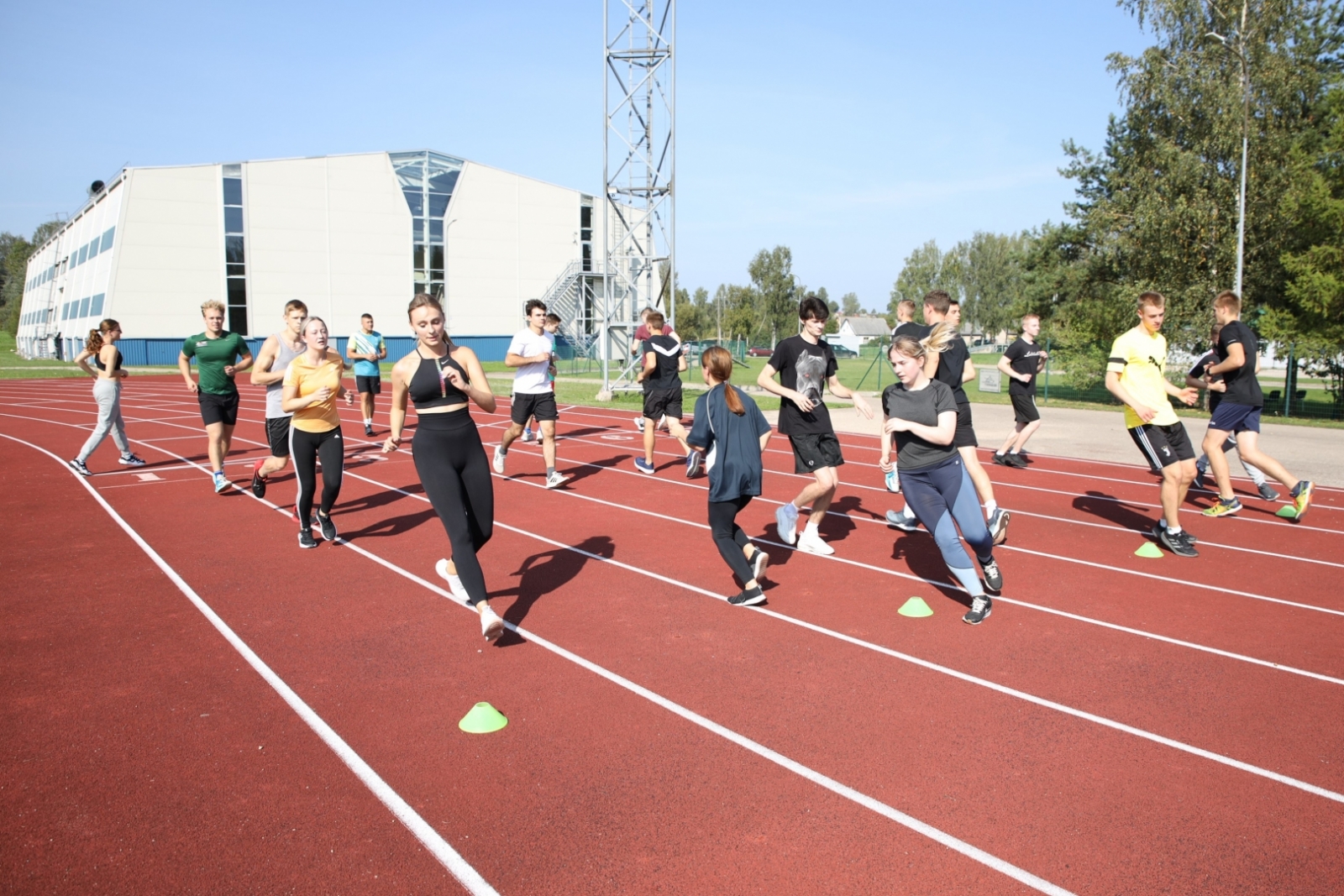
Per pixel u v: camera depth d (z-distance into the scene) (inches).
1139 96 997.2
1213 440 328.5
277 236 1695.4
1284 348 849.5
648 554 282.2
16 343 3152.1
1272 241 913.5
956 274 3376.0
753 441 224.2
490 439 589.0
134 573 260.4
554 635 208.5
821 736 156.9
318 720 163.9
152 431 629.6
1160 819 130.8
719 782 141.4
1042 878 116.7
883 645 201.8
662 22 987.9
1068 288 1226.0
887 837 126.0
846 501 374.0
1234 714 165.5
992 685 179.2
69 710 168.6
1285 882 115.7
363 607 229.1
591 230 2036.2
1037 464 476.7
